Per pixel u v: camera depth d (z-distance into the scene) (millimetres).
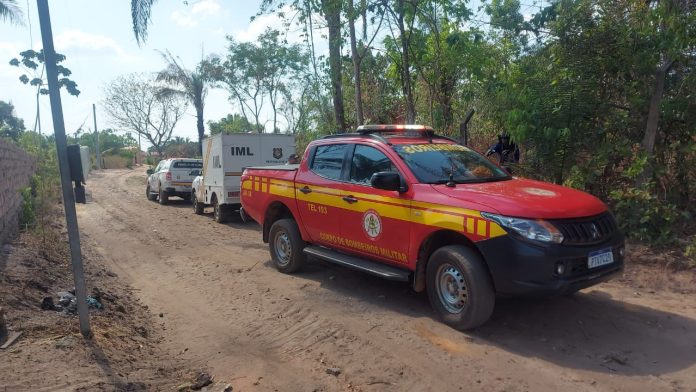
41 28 4508
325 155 6918
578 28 8375
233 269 8250
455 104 12836
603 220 4930
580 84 8438
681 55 7723
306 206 7012
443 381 4152
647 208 7680
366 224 6031
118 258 9688
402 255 5625
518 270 4578
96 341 4836
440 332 5086
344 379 4309
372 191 5957
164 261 9258
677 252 7172
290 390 4172
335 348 4902
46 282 6699
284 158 14539
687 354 4488
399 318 5531
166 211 17156
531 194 5074
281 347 5070
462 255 4949
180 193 19297
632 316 5383
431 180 5570
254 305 6367
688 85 8023
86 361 4398
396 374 4324
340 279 7203
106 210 17328
